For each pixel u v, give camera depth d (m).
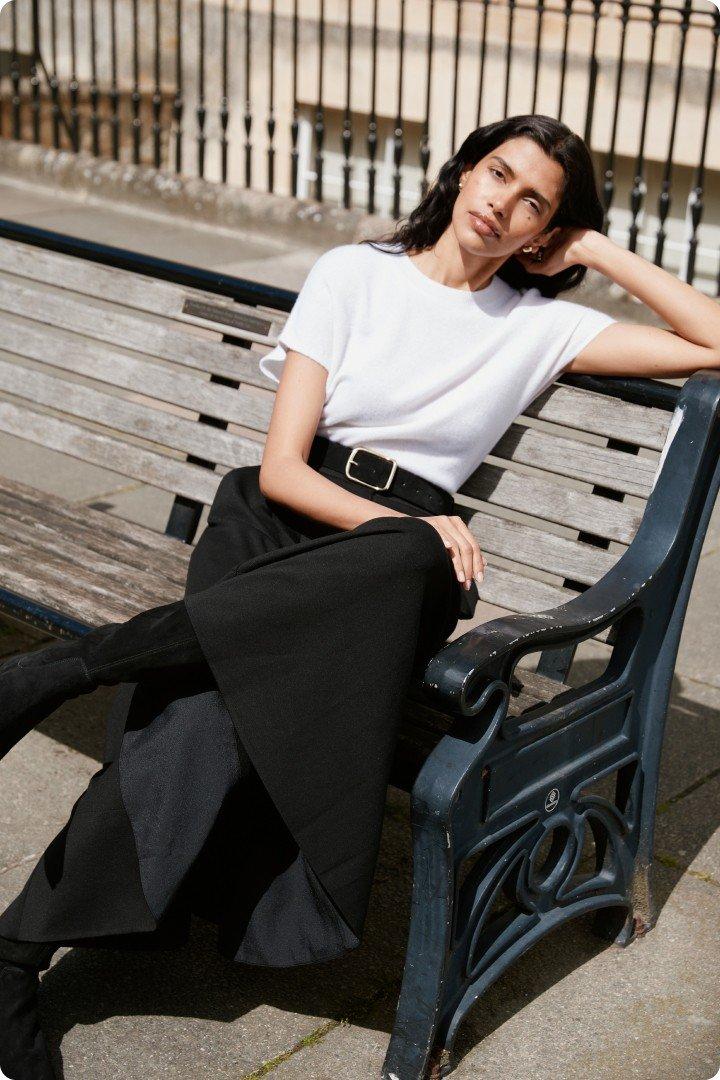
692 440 2.23
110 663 1.93
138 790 1.92
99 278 3.05
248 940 2.02
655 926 2.43
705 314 2.32
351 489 2.36
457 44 6.67
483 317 2.34
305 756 1.88
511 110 7.72
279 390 2.32
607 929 2.38
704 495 2.28
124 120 9.48
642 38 7.12
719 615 3.62
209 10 8.90
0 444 4.50
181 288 2.94
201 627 1.86
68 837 1.94
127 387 3.03
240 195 7.67
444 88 7.93
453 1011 2.02
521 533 2.49
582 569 2.42
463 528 2.08
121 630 1.95
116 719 2.05
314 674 1.87
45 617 2.35
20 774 2.74
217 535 2.27
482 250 2.26
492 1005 2.20
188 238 7.59
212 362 2.88
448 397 2.34
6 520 2.78
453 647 1.85
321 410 2.34
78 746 2.86
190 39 9.05
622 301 6.37
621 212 7.72
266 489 2.27
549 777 2.10
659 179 7.54
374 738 1.88
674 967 2.32
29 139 9.74
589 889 2.28
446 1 7.74
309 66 8.52
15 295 3.20
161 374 2.97
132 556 2.67
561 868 2.20
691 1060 2.09
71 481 4.23
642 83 7.18
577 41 7.36
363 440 2.36
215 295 2.90
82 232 7.53
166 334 2.95
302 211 7.47
